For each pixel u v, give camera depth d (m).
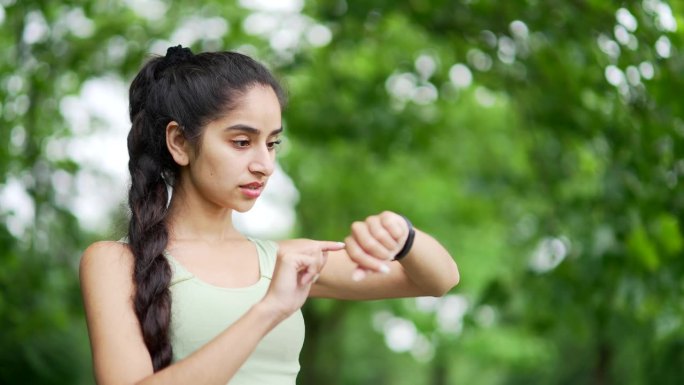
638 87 5.89
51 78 7.98
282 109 2.70
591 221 6.79
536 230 7.64
